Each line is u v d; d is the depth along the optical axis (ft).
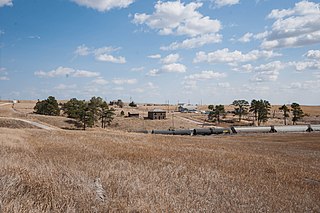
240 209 27.22
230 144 153.89
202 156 76.13
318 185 50.31
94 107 350.43
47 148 71.67
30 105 652.48
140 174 37.32
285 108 478.18
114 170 37.93
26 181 25.18
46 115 408.87
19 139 94.94
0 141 74.74
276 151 127.03
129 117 465.06
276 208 28.99
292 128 284.20
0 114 384.47
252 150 124.26
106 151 69.67
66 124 355.77
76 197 22.97
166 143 132.26
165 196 27.48
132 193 27.12
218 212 25.79
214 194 31.71
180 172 43.83
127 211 22.45
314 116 641.81
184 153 80.84
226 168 55.47
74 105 417.28
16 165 31.19
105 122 389.39
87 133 156.25
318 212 30.60
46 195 22.31
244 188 36.70
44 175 27.35
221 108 472.44
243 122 483.51
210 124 440.45
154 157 62.80
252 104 463.01
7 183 23.58
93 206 22.54
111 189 27.94
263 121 459.73
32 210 18.81
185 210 24.44
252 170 58.08
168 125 415.44
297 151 134.72
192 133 261.85
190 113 604.90
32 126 258.57
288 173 59.16
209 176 42.27
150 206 23.70
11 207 18.48
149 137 167.22
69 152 62.49
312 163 90.07
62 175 30.40
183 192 31.09
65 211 20.38
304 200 34.37
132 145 98.27
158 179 35.91
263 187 39.27
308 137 228.22
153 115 453.17
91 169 37.19
